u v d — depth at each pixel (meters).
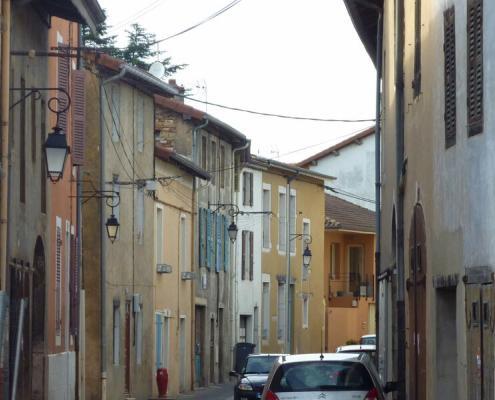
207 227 59.28
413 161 24.00
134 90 45.22
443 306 20.72
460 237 18.55
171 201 51.88
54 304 31.73
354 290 82.75
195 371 57.12
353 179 85.75
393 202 29.05
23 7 26.41
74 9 27.92
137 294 45.38
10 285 24.75
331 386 21.86
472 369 17.48
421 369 22.62
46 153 23.05
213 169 60.72
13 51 23.92
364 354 23.42
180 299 53.75
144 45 69.44
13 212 25.27
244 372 38.97
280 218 72.50
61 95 32.22
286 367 22.20
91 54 40.03
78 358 35.81
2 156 23.17
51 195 31.06
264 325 70.31
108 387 41.09
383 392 23.44
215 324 61.03
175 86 58.94
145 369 47.19
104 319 39.59
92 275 40.38
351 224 81.62
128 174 44.38
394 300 29.39
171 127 56.59
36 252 29.30
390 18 29.73
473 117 17.58
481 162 17.19
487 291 16.53
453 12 19.08
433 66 21.05
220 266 61.81
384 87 32.28
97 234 40.53
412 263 24.16
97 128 40.47
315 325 77.81
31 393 28.39
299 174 74.31
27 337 27.22
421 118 22.70
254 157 67.62
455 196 18.97
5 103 23.25
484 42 16.88
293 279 74.19
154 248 48.75
